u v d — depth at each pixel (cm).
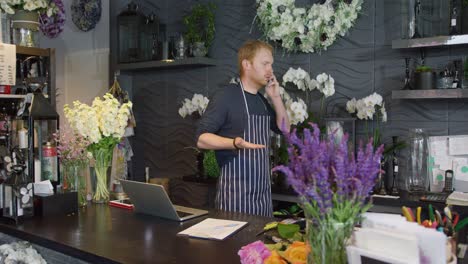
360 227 123
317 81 363
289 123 322
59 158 267
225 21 434
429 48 338
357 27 368
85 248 179
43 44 476
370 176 116
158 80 490
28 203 229
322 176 114
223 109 275
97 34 517
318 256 120
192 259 164
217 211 245
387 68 357
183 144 473
